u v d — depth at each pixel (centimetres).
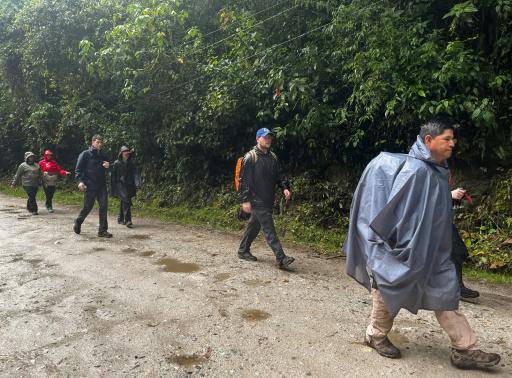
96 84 1266
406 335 376
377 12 684
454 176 733
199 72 1011
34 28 1241
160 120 1155
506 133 661
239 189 591
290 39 881
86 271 571
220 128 969
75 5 1206
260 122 962
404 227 287
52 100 1548
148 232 860
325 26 775
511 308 455
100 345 357
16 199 1438
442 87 612
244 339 368
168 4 959
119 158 923
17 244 736
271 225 588
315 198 884
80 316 418
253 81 877
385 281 289
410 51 622
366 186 315
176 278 540
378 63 638
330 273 573
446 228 292
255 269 584
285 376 309
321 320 408
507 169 680
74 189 1523
